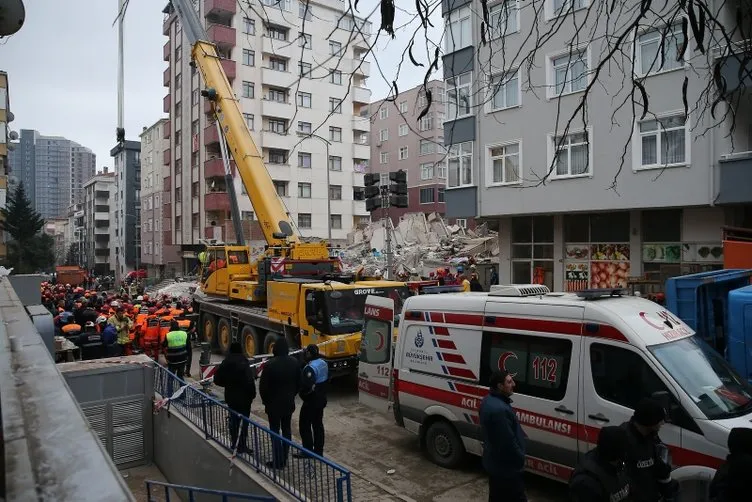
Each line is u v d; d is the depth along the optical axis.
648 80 14.83
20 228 55.22
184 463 8.14
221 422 7.19
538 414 6.07
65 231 108.38
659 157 14.96
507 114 18.44
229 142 15.60
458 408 6.91
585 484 3.70
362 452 7.87
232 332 14.96
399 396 7.75
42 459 1.37
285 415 7.16
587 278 18.05
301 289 11.41
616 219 17.33
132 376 9.50
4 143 25.77
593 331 5.73
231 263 16.14
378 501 6.10
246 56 40.03
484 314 6.78
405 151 51.34
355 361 10.77
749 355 6.97
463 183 20.16
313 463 5.51
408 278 25.19
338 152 45.44
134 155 72.12
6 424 1.57
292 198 43.25
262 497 5.65
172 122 47.03
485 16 3.51
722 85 3.15
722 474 3.63
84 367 9.26
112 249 78.62
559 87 16.73
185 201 45.28
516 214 18.64
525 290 6.71
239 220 16.48
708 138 14.02
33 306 9.59
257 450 6.40
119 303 16.33
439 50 2.90
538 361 6.17
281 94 42.19
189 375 13.22
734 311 7.14
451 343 7.08
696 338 5.95
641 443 4.05
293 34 41.06
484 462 4.92
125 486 1.28
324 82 44.22
